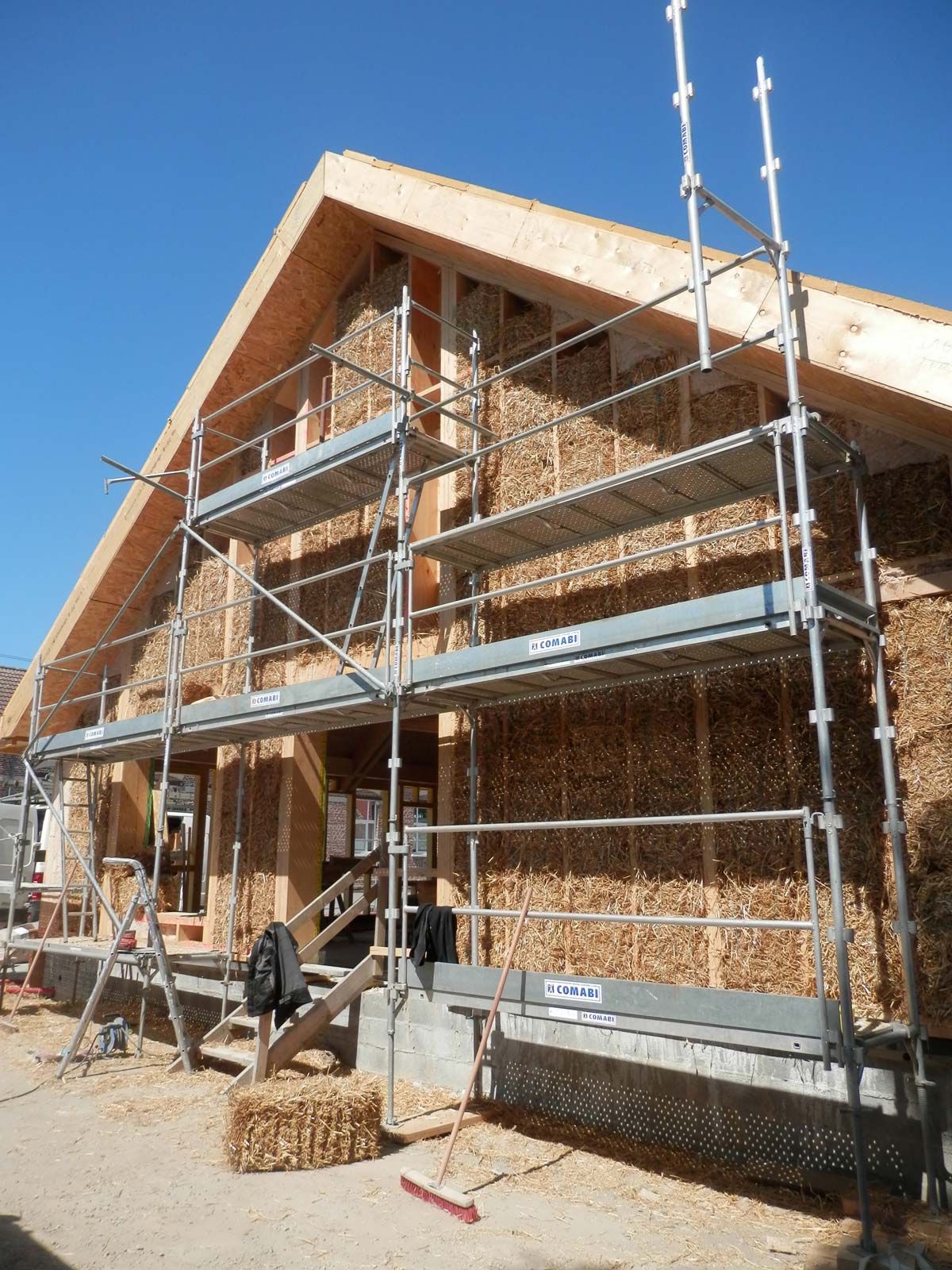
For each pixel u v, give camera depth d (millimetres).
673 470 6445
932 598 6008
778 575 6801
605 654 6273
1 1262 4625
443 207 8719
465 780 8477
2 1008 11578
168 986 8766
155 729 10164
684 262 6789
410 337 9305
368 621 9844
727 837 6684
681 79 5824
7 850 18203
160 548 11734
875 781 6035
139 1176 5832
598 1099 6797
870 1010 5770
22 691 14078
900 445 6293
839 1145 5645
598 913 7027
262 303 11195
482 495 8953
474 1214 5137
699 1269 4562
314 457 9117
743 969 6430
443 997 6766
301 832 10305
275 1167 5926
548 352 7266
